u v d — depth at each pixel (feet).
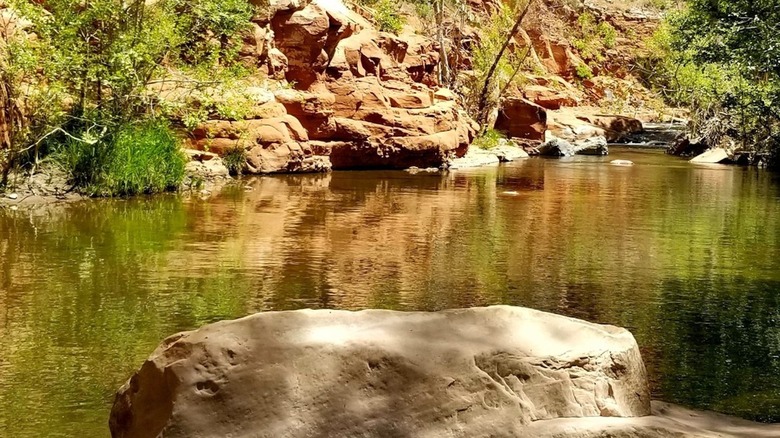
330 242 31.14
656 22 148.66
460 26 102.63
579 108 123.75
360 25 72.08
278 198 44.57
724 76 88.02
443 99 77.25
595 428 9.21
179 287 22.79
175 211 38.04
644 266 27.94
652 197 49.98
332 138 63.62
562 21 141.18
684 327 20.02
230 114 48.24
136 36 45.37
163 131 46.65
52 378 15.20
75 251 27.61
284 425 9.21
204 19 49.37
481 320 10.59
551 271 26.76
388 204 43.57
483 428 9.29
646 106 136.77
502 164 75.61
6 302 20.70
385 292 23.13
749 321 20.66
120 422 10.27
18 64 40.29
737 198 50.08
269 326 9.96
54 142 43.86
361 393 9.45
